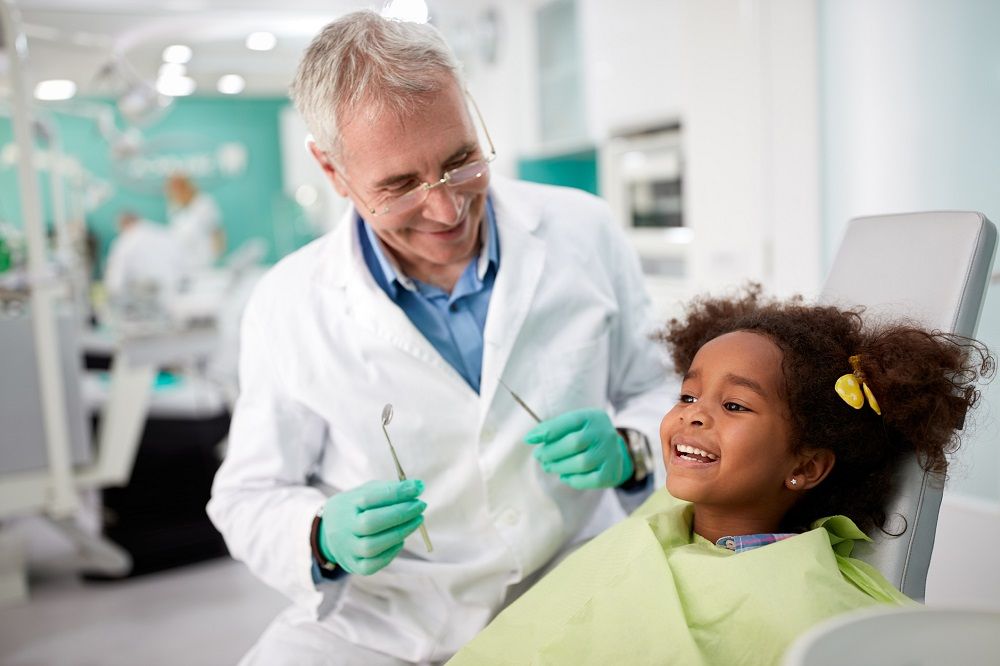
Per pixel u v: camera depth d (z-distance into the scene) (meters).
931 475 0.97
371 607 1.21
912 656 0.54
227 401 5.34
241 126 7.64
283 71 4.32
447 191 1.04
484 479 1.18
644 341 1.37
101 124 5.00
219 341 3.40
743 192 2.56
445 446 1.19
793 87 2.37
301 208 7.68
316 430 1.24
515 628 1.02
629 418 1.27
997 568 1.95
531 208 1.28
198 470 4.10
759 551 0.90
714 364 1.01
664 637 0.87
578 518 1.28
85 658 2.36
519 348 1.22
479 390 1.23
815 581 0.85
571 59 3.84
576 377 1.24
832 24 2.27
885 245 1.11
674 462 1.01
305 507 1.15
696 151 2.73
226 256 7.61
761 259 2.52
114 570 2.88
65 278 2.72
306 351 1.20
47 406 2.57
